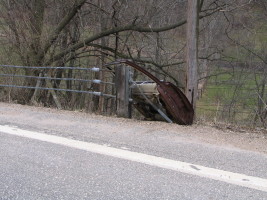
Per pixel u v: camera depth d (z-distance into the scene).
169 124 6.93
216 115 11.25
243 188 3.81
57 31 13.18
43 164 4.45
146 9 12.92
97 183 3.90
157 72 13.70
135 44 14.29
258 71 16.58
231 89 17.16
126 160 4.61
